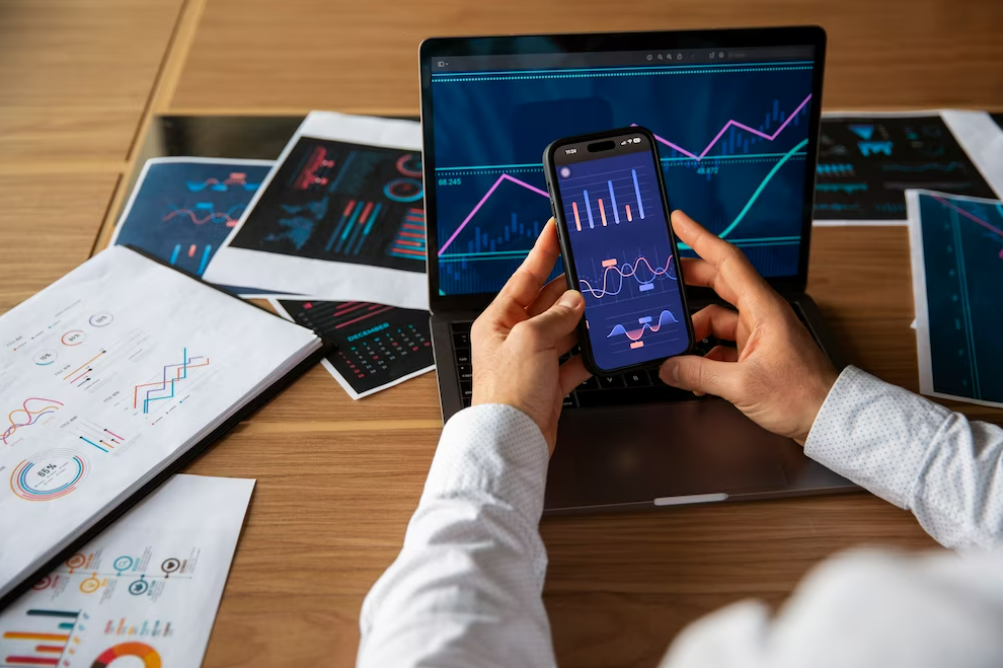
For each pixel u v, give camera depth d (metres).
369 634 0.59
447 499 0.62
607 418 0.79
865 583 0.28
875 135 1.16
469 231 0.89
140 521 0.71
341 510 0.73
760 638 0.30
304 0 1.38
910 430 0.70
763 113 0.90
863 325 0.92
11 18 1.32
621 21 1.33
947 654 0.25
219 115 1.17
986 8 1.39
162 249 0.98
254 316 0.89
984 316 0.93
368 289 0.95
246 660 0.63
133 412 0.78
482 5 1.38
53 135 1.13
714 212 0.93
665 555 0.70
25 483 0.72
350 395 0.83
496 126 0.87
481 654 0.53
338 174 1.09
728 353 0.83
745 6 1.38
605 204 0.77
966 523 0.67
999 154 1.14
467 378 0.82
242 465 0.76
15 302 0.90
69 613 0.64
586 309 0.77
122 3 1.37
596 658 0.64
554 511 0.72
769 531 0.72
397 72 1.26
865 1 1.39
